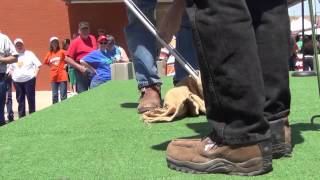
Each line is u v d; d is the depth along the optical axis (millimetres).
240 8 1851
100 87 5594
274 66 2186
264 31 2184
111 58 9266
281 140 2199
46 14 21359
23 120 3428
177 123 3178
